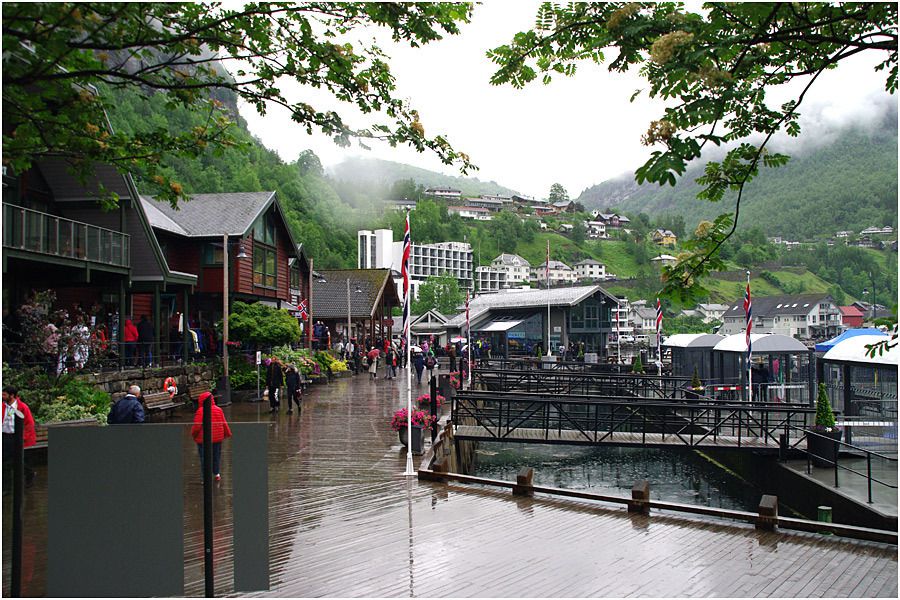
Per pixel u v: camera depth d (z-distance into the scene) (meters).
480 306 70.19
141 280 22.91
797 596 7.27
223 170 74.31
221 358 27.05
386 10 6.95
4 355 15.91
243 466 5.96
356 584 7.41
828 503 15.36
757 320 108.94
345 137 7.95
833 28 5.95
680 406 19.34
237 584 5.96
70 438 5.75
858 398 21.48
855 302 118.19
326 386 32.81
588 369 44.91
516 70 6.88
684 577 7.79
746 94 5.38
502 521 10.07
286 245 36.72
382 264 127.44
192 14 7.10
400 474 13.35
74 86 8.37
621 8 5.70
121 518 5.74
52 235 17.89
